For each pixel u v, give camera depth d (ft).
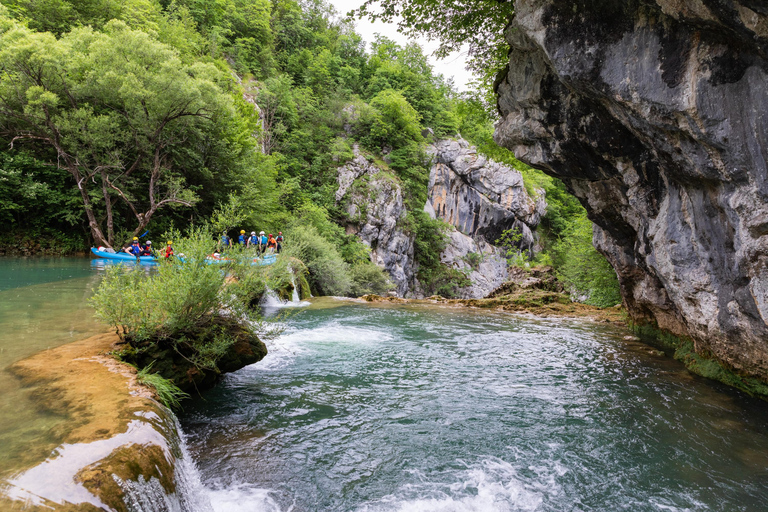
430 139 150.71
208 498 12.66
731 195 15.75
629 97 17.04
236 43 137.08
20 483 8.39
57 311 24.49
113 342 18.29
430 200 145.38
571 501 13.39
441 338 35.76
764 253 14.46
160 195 72.79
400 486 13.89
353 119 140.67
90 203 64.34
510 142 30.27
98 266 49.24
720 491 14.08
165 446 11.39
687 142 16.51
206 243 20.81
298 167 121.60
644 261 27.96
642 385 24.34
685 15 13.98
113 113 64.03
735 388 23.61
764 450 16.83
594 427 18.74
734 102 13.93
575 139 24.54
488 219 154.71
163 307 18.81
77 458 9.41
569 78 19.02
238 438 16.53
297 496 13.10
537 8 19.43
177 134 70.69
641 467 15.49
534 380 25.04
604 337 37.47
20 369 14.87
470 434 17.81
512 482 14.34
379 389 22.74
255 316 23.90
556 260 150.51
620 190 26.32
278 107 124.88
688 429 18.62
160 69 62.39
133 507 8.96
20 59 55.72
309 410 19.58
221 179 77.25
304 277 64.75
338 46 176.04
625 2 16.56
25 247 61.87
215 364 20.65
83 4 78.79
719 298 19.25
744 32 12.69
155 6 108.06
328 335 35.32
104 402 12.43
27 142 63.82
